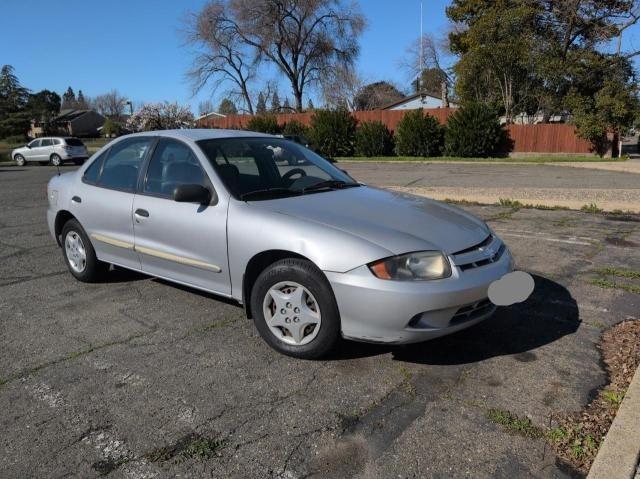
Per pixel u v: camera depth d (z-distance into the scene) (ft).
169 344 13.15
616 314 14.61
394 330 10.87
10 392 11.05
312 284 11.48
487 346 12.79
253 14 140.15
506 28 88.17
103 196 16.38
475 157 83.10
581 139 80.89
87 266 17.48
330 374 11.56
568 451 8.90
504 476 8.37
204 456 8.95
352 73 156.76
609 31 83.92
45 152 99.30
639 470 8.21
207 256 13.52
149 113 119.55
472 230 12.55
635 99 75.56
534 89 92.32
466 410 10.13
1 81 243.81
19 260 21.35
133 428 9.75
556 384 10.99
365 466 8.64
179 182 14.48
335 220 12.00
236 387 11.09
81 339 13.53
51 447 9.25
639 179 48.16
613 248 21.45
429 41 160.15
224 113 200.23
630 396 10.11
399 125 87.61
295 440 9.33
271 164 15.17
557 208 30.71
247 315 13.20
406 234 11.54
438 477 8.37
